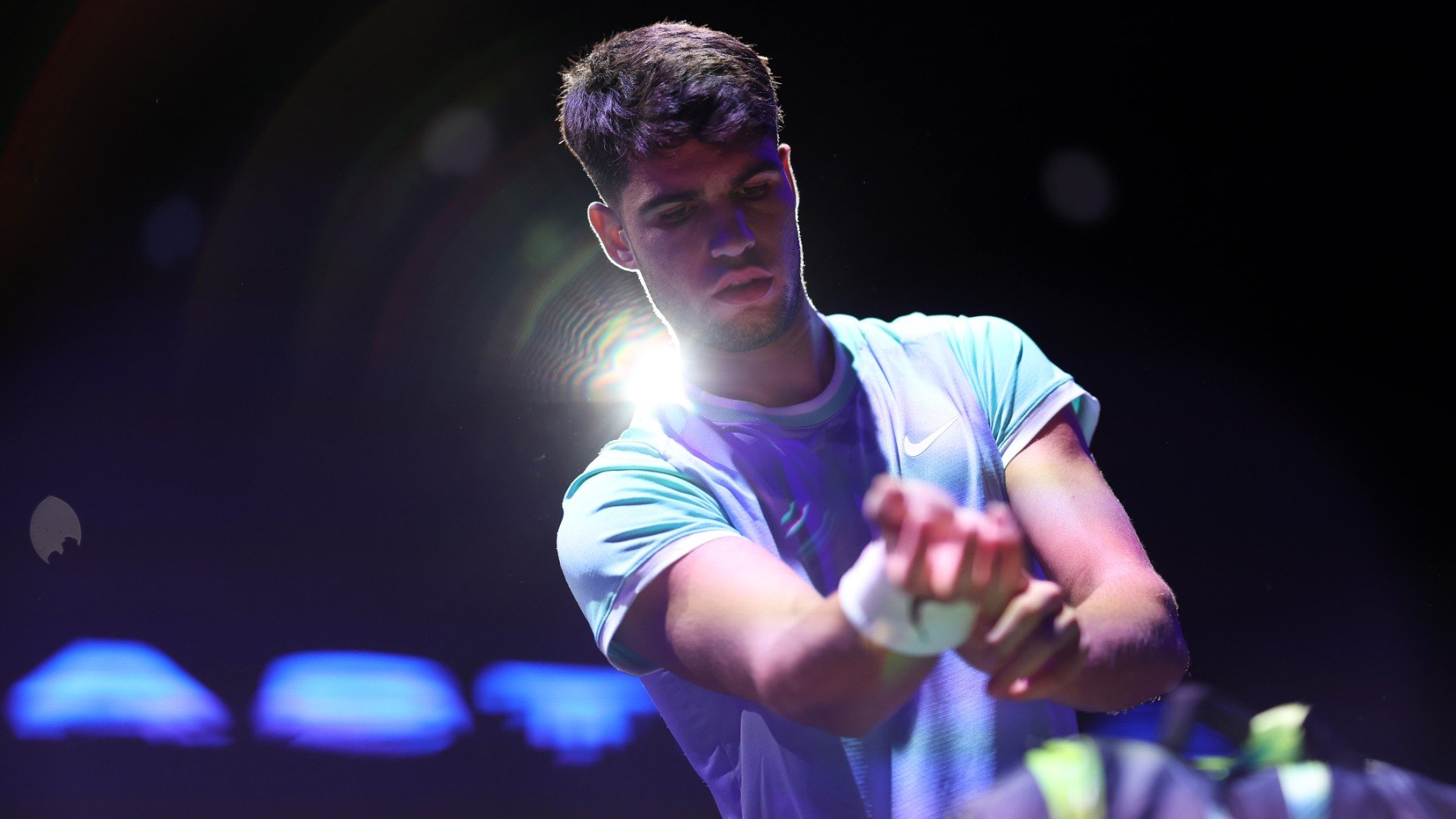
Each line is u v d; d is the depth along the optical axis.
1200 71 17.23
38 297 19.27
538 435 19.34
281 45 18.02
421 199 18.98
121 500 19.28
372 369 19.56
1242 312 18.05
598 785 15.18
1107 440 18.41
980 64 17.33
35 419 19.39
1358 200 17.50
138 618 18.52
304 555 19.08
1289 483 18.08
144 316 19.50
